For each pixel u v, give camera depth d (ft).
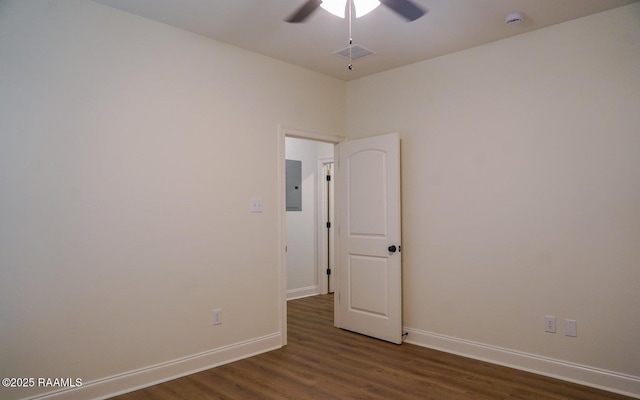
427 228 12.75
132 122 9.72
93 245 9.05
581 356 9.84
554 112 10.36
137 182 9.76
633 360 9.17
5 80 8.04
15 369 8.03
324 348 12.48
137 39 9.84
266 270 12.34
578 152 9.98
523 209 10.80
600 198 9.66
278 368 10.84
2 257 7.94
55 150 8.61
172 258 10.29
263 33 10.87
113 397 9.09
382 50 12.05
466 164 11.92
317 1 9.02
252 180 12.05
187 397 9.11
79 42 8.97
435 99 12.65
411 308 13.10
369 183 13.71
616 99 9.50
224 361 11.22
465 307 11.85
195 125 10.84
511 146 11.05
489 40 11.32
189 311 10.57
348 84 15.19
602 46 9.69
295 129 13.30
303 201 20.17
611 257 9.49
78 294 8.82
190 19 10.05
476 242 11.66
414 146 13.15
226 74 11.54
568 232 10.09
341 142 14.88
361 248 13.91
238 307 11.60
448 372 10.53
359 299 13.96
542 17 9.93
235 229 11.60
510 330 10.96
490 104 11.46
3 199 7.97
